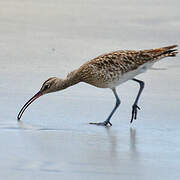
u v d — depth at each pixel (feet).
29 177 40.14
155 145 47.11
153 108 56.18
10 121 51.96
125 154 45.01
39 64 70.44
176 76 67.00
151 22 96.27
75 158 43.91
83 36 85.51
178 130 50.70
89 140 47.93
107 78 54.65
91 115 54.19
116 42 81.87
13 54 74.84
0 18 96.58
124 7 108.88
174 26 93.40
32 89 60.75
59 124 51.65
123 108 56.29
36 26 91.56
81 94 60.13
